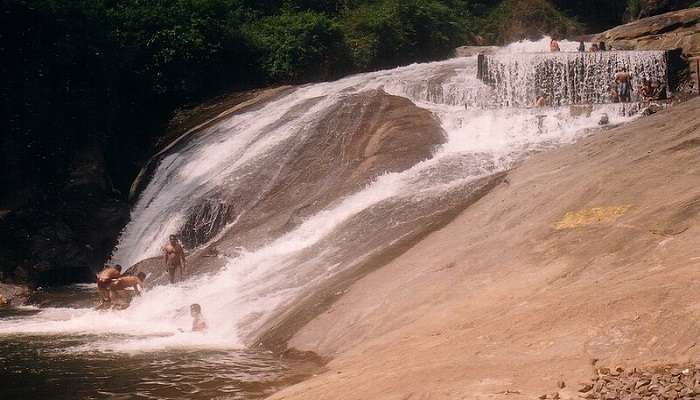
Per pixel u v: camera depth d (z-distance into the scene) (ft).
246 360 36.17
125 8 95.45
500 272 32.71
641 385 19.20
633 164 36.78
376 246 46.19
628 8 144.15
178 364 35.86
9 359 37.70
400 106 70.08
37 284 67.72
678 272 24.62
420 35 126.62
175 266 56.03
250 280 50.47
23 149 73.41
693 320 21.34
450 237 40.68
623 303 23.65
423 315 31.50
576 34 146.20
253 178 66.49
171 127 89.20
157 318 49.24
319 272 46.47
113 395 30.83
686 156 35.29
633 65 81.56
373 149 64.44
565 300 25.93
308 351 35.55
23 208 70.59
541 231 34.35
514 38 143.95
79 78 80.74
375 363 27.09
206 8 102.73
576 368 21.35
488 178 51.37
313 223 56.85
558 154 45.98
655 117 44.39
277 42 106.93
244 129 77.00
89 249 72.43
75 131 78.38
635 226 30.01
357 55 117.70
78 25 81.76
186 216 66.64
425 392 21.94
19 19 75.46
